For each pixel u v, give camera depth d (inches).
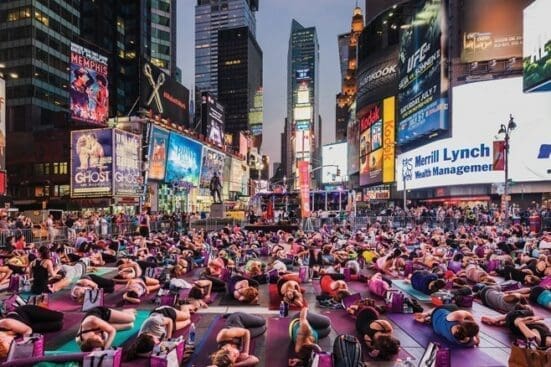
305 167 1501.0
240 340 315.3
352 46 7263.8
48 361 259.6
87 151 1811.0
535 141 2036.2
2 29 3400.6
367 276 640.4
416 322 417.4
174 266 664.4
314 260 728.3
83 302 477.7
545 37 1507.1
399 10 3363.7
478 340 355.3
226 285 541.3
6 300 432.1
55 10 3597.4
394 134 3230.8
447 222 1497.3
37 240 1043.3
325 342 360.5
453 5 2309.3
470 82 2220.7
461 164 2244.1
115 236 1183.6
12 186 2755.9
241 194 4598.9
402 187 2962.6
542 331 339.0
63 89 3690.9
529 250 803.4
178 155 2741.1
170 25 4596.5
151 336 305.0
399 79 2989.7
